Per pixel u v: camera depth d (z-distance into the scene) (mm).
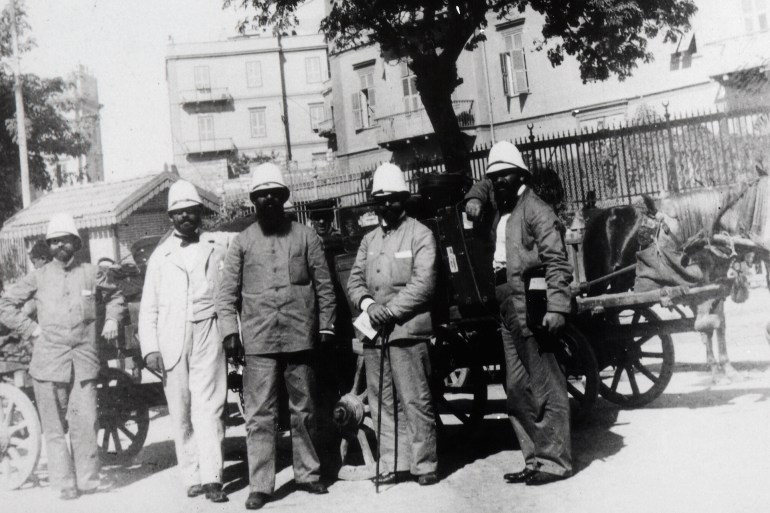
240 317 5895
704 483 4891
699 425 6336
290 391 5832
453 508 4988
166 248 6188
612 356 7566
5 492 6508
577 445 6191
